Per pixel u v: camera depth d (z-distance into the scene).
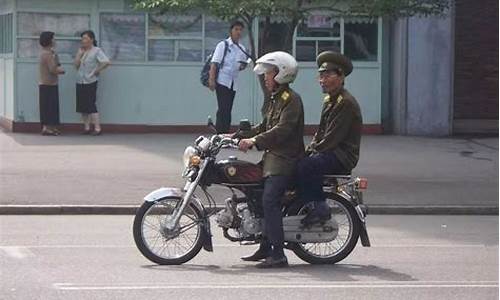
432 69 26.41
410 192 18.50
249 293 10.67
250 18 19.28
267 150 12.05
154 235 12.33
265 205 11.89
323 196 12.24
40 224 15.70
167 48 26.27
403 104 26.48
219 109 21.98
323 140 12.03
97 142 24.34
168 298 10.38
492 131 27.61
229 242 14.08
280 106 11.96
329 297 10.53
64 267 12.03
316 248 12.53
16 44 25.98
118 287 10.90
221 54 21.78
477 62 27.89
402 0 18.77
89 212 16.81
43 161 21.23
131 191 18.03
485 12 27.78
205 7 18.92
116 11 26.12
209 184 12.13
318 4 21.89
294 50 26.11
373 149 23.97
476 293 10.81
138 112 26.33
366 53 26.52
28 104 26.12
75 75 26.03
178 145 23.97
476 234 15.13
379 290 10.91
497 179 19.98
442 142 25.52
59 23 26.11
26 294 10.50
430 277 11.67
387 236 14.88
